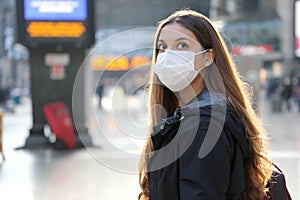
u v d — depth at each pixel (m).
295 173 17.16
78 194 14.59
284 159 20.39
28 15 23.38
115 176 17.11
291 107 58.78
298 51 81.50
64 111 23.56
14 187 15.55
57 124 23.20
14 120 46.44
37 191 15.00
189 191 3.66
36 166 19.28
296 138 28.38
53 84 24.19
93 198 14.11
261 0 79.19
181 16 4.23
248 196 4.30
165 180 3.84
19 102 68.81
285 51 85.94
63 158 21.03
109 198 14.11
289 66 87.81
